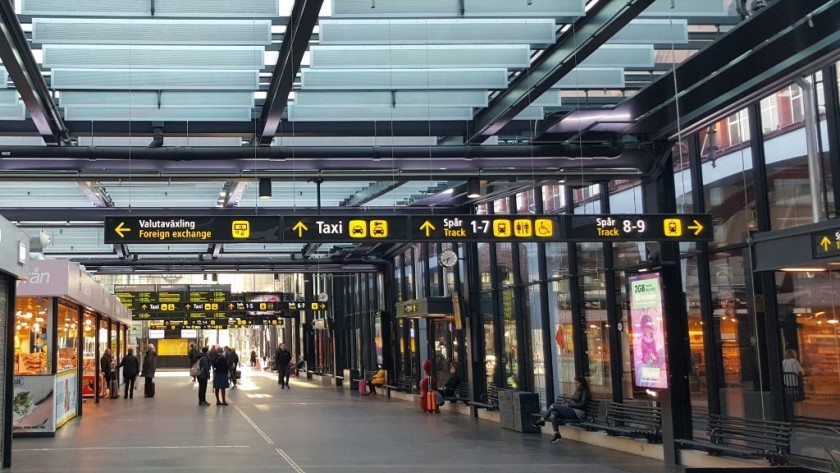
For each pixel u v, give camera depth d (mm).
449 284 24250
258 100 12922
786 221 11445
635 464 12719
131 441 15766
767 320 11688
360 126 13719
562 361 17578
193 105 12414
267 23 10109
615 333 15453
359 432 17438
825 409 10711
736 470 8625
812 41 9859
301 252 30094
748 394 12133
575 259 17000
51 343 17578
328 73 11812
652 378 13000
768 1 9273
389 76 11938
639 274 13383
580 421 15500
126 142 14398
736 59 10539
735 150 12477
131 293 43344
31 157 13055
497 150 13969
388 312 30578
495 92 12906
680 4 9914
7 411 12508
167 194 19062
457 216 12227
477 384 21000
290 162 14062
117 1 9336
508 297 20141
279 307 40531
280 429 18062
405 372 29562
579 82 11977
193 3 9422
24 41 9555
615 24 9312
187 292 43969
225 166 13898
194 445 15195
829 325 10688
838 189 10555
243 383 40906
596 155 13891
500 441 15727
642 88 12086
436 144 14938
